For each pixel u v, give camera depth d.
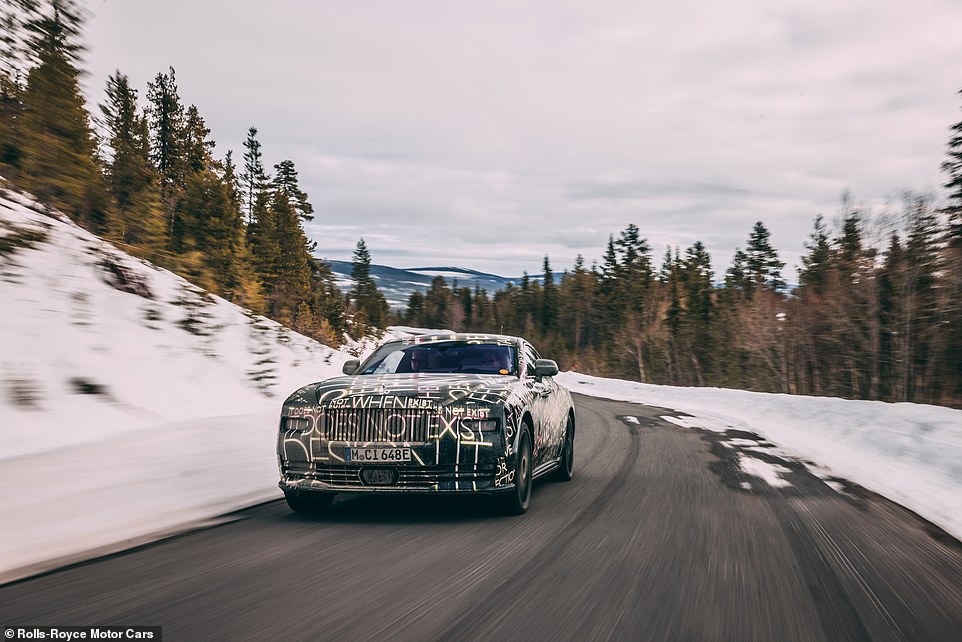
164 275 19.14
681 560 4.45
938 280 38.84
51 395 9.95
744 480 7.93
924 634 3.23
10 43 10.77
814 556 4.64
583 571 4.16
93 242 16.33
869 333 45.34
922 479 8.15
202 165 55.91
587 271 115.38
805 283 56.31
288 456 5.51
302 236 59.69
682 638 3.10
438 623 3.23
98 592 3.67
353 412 5.39
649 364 82.88
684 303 81.44
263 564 4.25
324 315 56.41
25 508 5.55
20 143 11.50
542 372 6.96
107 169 16.53
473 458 5.38
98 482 6.60
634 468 8.84
